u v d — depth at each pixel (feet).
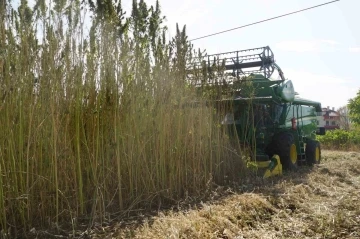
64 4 14.84
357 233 15.16
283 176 25.58
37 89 14.33
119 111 16.69
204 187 20.75
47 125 14.38
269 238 14.16
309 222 16.51
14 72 13.78
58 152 14.48
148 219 15.17
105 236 13.25
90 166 15.60
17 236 13.21
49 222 13.99
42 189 14.05
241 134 26.91
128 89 17.19
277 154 27.61
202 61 22.99
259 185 22.58
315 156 33.35
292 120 30.37
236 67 31.19
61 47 14.92
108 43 16.40
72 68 15.15
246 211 16.98
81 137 15.33
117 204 16.55
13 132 13.65
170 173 18.71
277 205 18.86
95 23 16.19
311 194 21.63
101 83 16.11
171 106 19.42
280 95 26.76
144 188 17.56
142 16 18.99
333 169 30.63
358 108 84.12
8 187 13.29
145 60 18.53
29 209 13.65
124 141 17.04
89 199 15.64
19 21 14.24
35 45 14.39
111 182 16.63
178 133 19.47
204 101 22.04
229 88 24.49
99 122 15.97
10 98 13.56
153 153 18.26
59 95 14.67
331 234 15.07
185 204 17.94
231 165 23.70
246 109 26.30
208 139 21.93
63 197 14.49
